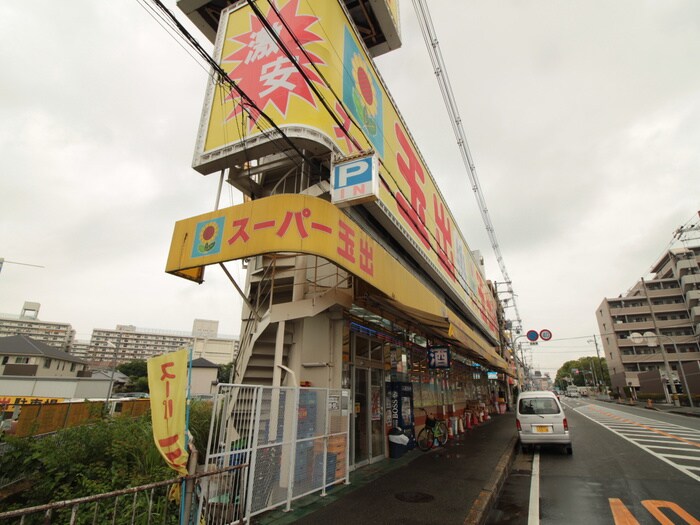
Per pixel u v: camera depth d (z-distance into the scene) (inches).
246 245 201.9
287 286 311.7
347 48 298.7
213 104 282.5
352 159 232.4
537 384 4087.1
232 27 300.0
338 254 206.4
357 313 326.0
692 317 2213.3
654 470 330.0
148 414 467.5
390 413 383.6
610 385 2775.6
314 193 275.7
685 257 2308.1
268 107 249.8
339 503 220.2
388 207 310.7
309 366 283.6
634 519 210.2
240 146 251.9
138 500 226.5
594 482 292.5
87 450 300.8
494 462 334.3
